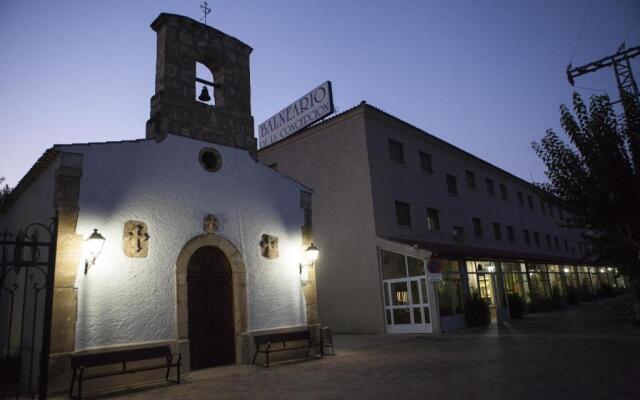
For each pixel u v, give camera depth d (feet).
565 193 43.14
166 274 29.04
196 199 31.91
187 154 32.19
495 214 84.53
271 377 27.25
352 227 57.21
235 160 35.24
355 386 23.72
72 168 26.21
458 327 53.52
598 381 21.79
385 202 57.67
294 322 35.83
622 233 41.01
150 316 27.68
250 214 35.06
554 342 36.91
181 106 32.60
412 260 52.21
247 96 37.63
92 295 25.48
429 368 28.12
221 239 32.68
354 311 55.67
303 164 64.59
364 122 58.13
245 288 33.12
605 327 45.75
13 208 37.22
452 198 72.23
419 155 67.67
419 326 50.52
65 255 24.88
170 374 27.78
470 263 63.10
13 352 30.40
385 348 39.58
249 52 38.88
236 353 31.91
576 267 103.19
